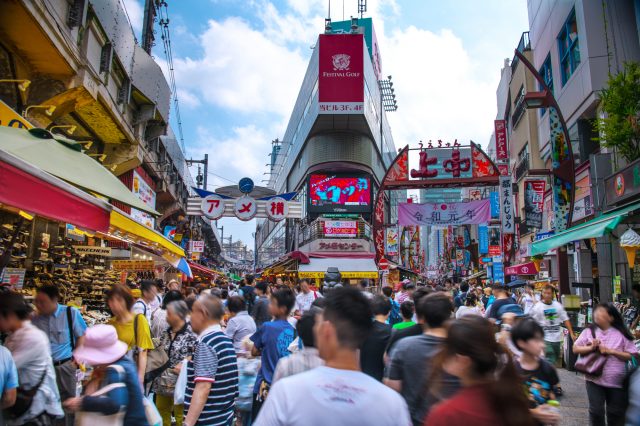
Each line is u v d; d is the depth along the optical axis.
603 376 4.78
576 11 17.55
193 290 11.12
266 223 89.00
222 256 71.88
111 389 2.72
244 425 5.04
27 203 3.46
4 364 3.27
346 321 2.03
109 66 12.12
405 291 10.71
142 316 5.09
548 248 11.00
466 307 7.99
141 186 18.42
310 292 11.00
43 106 10.27
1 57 9.09
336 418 1.83
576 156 18.12
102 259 13.35
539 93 14.06
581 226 10.37
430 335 3.42
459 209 19.23
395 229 34.22
